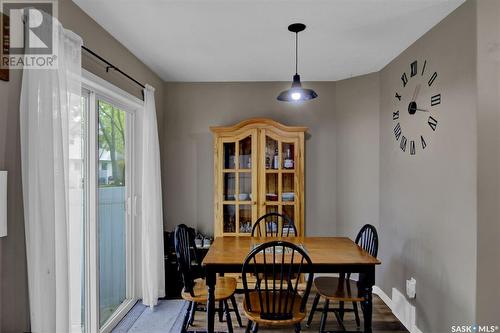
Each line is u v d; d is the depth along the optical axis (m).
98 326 2.30
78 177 1.70
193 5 1.91
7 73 1.35
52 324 1.42
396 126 2.80
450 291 1.96
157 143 2.94
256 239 2.65
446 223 2.01
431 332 2.17
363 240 2.87
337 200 3.54
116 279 2.69
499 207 1.73
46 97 1.41
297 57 2.82
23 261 1.45
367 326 2.03
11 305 1.40
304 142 3.41
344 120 3.49
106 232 2.51
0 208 1.31
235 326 2.54
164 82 3.63
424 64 2.31
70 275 1.70
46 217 1.40
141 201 2.98
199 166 3.64
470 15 1.78
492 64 1.73
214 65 3.05
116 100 2.58
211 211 3.63
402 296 2.62
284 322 1.86
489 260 1.72
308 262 1.88
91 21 2.07
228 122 3.64
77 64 1.68
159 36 2.37
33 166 1.37
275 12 2.00
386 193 3.03
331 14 2.03
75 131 1.67
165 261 3.26
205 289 2.32
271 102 3.63
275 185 3.31
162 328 2.51
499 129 1.73
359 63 2.99
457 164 1.90
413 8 1.94
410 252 2.50
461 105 1.87
